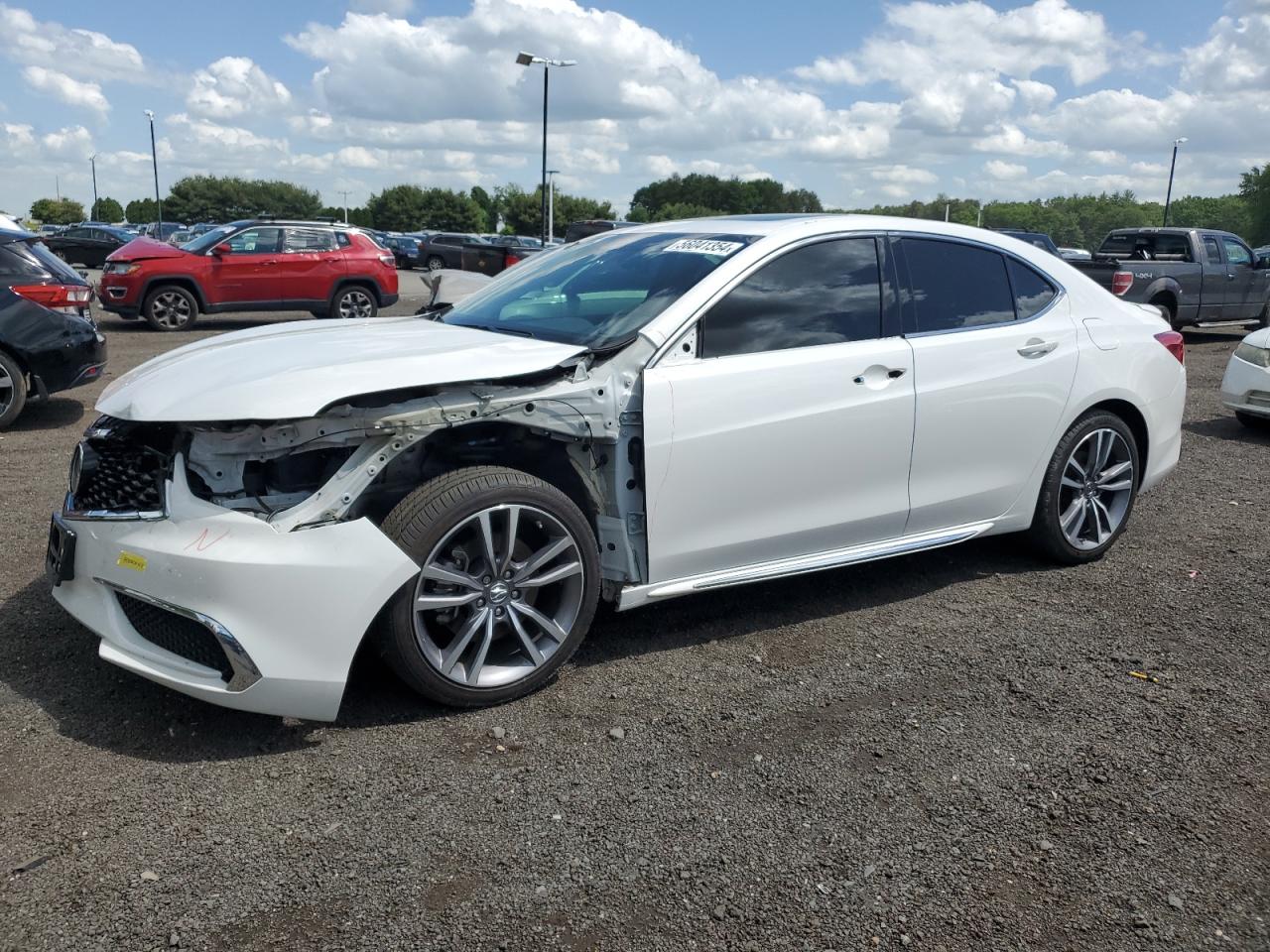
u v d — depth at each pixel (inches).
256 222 629.6
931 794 112.4
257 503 119.8
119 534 119.6
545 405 127.6
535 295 161.3
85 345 315.9
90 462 128.7
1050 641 155.7
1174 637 158.2
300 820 104.3
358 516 134.8
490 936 88.4
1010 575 185.2
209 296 611.8
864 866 99.7
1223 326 717.9
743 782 113.8
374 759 116.6
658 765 117.1
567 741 122.0
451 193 4699.8
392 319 177.9
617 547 138.9
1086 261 557.3
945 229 171.0
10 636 146.1
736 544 145.3
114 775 111.5
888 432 155.5
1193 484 259.0
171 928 88.1
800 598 171.6
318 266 638.5
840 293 154.6
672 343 137.6
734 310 143.7
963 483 168.4
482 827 104.1
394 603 119.6
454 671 125.8
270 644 113.1
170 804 106.4
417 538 120.0
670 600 169.0
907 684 139.7
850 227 159.5
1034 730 127.6
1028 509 180.7
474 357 126.6
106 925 88.2
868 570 186.7
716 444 138.8
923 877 98.3
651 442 133.3
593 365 133.3
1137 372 188.5
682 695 134.8
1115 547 202.7
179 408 115.0
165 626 119.2
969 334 166.7
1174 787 115.0
